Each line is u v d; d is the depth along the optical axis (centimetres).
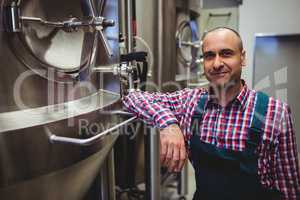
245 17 377
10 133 61
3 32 66
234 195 111
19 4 67
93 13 94
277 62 355
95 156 90
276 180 111
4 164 61
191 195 243
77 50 91
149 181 181
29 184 67
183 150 102
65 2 84
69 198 89
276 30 365
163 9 185
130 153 213
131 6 157
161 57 186
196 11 264
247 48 378
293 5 354
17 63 70
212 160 113
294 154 107
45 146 68
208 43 107
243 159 108
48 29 78
